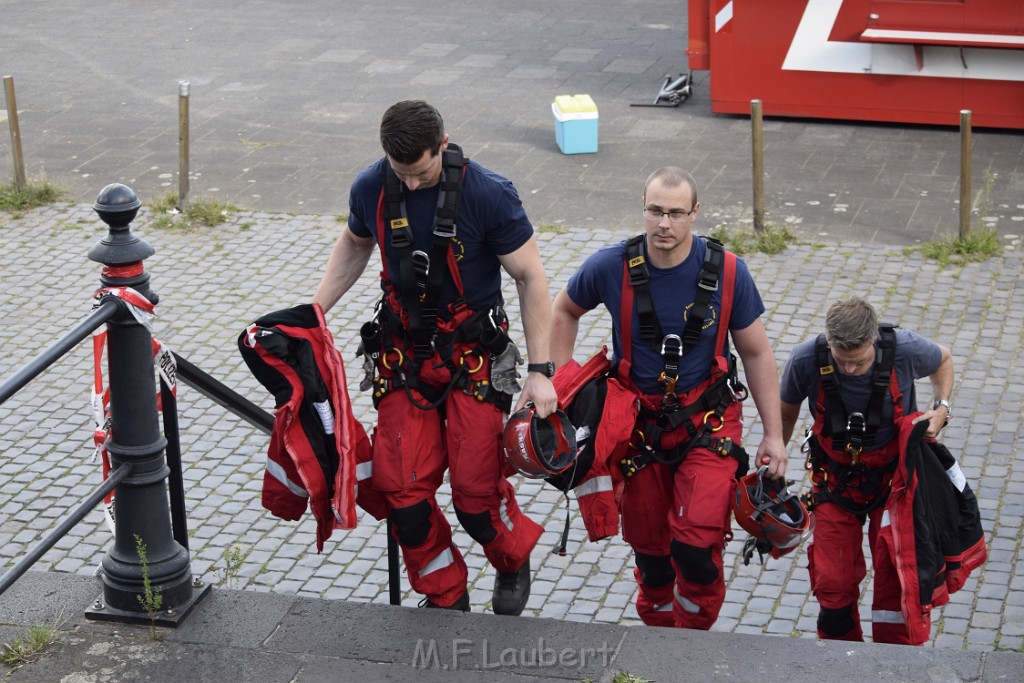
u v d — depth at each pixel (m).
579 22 52.47
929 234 30.38
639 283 12.05
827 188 33.41
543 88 43.44
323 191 34.66
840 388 13.74
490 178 10.52
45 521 20.08
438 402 10.88
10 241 31.75
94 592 11.05
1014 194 32.66
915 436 13.18
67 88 44.81
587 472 12.02
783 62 38.34
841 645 10.11
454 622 10.62
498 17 53.56
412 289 10.56
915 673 9.74
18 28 53.38
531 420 10.62
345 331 26.42
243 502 20.55
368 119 40.69
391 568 13.26
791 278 28.20
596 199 33.38
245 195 34.44
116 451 10.42
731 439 12.48
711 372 12.34
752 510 12.54
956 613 16.95
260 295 28.45
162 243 31.27
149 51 49.38
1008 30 35.56
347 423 10.41
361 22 53.31
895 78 37.41
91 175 36.31
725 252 12.07
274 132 39.62
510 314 26.91
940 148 36.12
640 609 13.92
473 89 43.50
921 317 26.19
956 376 23.72
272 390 10.48
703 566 12.22
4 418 23.19
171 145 38.72
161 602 10.61
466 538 19.23
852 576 14.27
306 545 19.31
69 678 10.01
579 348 25.47
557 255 30.00
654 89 43.03
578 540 19.12
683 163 35.75
